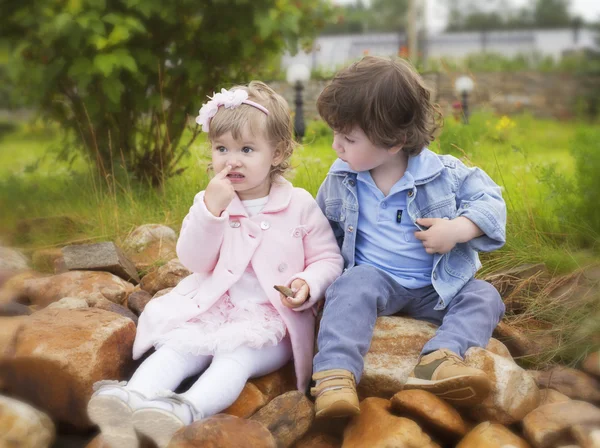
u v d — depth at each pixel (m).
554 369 2.30
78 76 4.18
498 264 3.03
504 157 4.66
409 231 2.35
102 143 4.60
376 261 2.36
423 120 2.25
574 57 17.31
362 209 2.40
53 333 2.12
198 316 2.21
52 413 2.05
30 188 4.56
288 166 2.45
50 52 4.27
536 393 2.04
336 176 2.47
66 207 4.20
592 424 1.84
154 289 2.92
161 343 2.11
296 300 2.16
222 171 2.21
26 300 2.93
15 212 4.15
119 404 1.79
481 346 2.15
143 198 4.30
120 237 3.65
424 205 2.34
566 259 2.97
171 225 3.78
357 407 1.88
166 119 4.61
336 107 2.17
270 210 2.33
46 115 4.80
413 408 1.90
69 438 2.04
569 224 3.30
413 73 2.23
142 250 3.46
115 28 3.98
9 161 6.98
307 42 4.96
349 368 2.00
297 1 4.68
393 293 2.29
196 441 1.73
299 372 2.17
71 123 4.70
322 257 2.36
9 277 3.03
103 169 4.44
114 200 3.95
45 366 2.01
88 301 2.77
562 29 26.56
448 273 2.32
